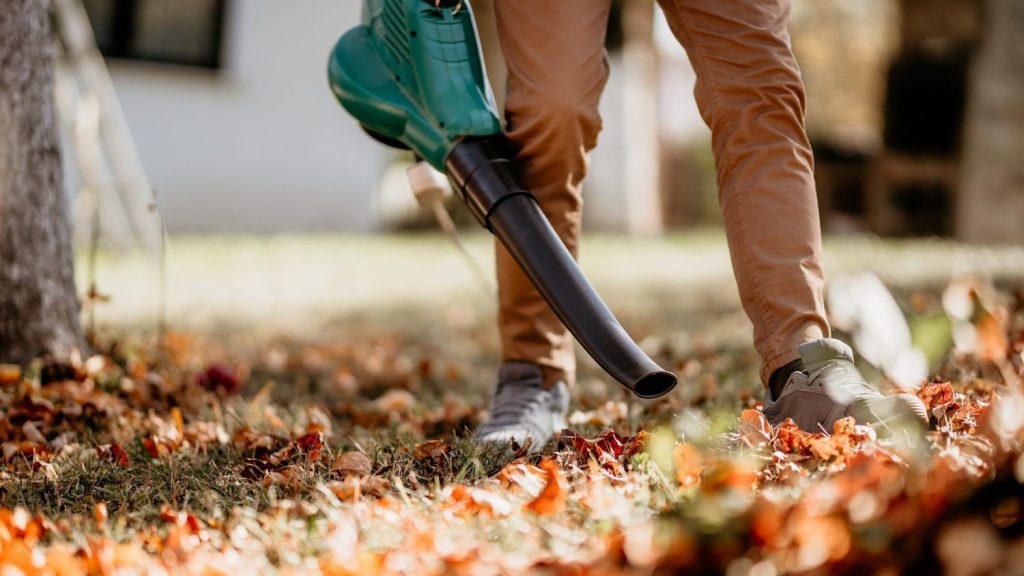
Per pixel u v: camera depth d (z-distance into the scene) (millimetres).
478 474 2449
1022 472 1545
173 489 2484
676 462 2154
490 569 1698
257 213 12016
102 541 2002
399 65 2740
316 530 2070
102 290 7520
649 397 2240
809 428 2375
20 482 2543
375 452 2672
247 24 11758
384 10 2783
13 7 3682
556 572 1644
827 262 8422
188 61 11516
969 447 1978
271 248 10586
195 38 11523
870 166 15594
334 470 2518
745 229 2535
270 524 2100
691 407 3359
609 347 2264
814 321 2475
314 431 3020
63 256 3861
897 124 13180
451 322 7086
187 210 11578
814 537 1562
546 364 2971
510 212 2504
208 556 1937
